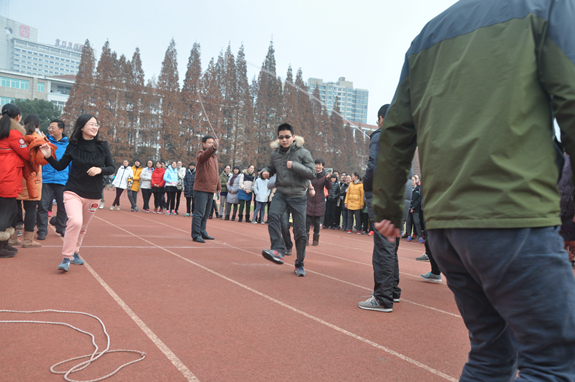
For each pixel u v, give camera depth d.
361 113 191.88
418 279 5.97
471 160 1.34
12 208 5.42
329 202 14.93
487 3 1.46
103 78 56.41
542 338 1.25
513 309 1.29
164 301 3.86
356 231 13.95
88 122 4.86
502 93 1.32
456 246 1.39
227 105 60.41
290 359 2.71
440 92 1.50
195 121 57.59
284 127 5.31
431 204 1.49
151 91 61.34
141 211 15.91
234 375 2.43
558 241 1.29
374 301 4.04
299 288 4.78
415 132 1.69
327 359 2.75
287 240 7.46
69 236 4.72
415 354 2.93
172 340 2.92
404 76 1.71
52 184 7.61
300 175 5.27
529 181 1.26
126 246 6.91
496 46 1.37
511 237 1.26
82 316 3.32
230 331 3.17
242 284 4.77
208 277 4.99
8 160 5.22
